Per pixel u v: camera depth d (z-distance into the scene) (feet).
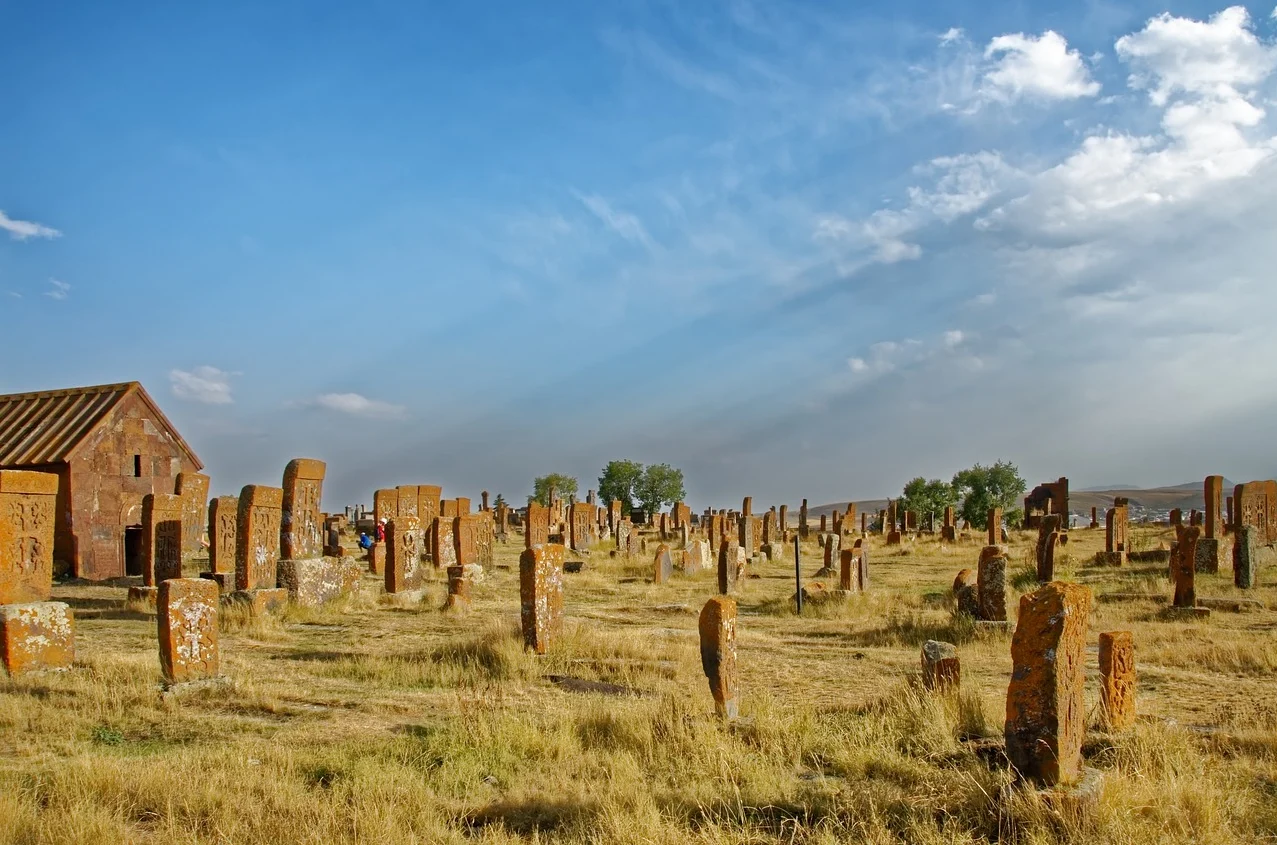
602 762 26.68
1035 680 21.07
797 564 65.31
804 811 22.36
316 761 26.58
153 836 20.84
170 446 101.60
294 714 33.47
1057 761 20.62
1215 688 36.45
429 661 42.11
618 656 44.16
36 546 41.47
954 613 54.39
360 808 22.06
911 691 30.48
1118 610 57.93
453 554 91.61
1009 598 64.64
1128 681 28.48
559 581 46.73
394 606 65.92
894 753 25.48
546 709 33.42
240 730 31.04
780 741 27.55
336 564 67.21
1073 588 21.44
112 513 93.15
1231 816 20.79
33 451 89.97
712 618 30.94
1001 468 205.46
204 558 99.55
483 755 27.04
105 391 97.45
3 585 39.63
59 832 20.20
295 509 65.72
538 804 23.48
